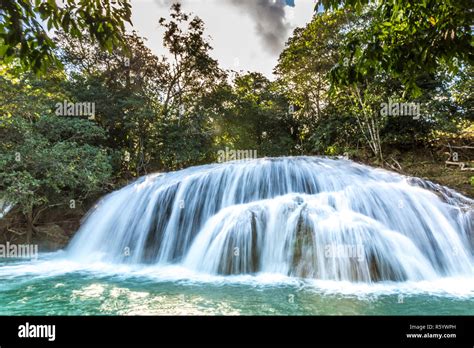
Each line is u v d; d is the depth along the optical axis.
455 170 12.68
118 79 17.27
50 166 9.50
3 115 9.17
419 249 6.33
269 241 6.18
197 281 5.52
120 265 7.42
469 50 3.07
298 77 19.19
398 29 3.56
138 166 16.64
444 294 4.55
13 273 6.52
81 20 3.51
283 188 9.71
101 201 10.60
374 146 15.64
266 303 4.13
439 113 13.84
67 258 8.52
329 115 18.84
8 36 2.90
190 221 8.45
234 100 20.03
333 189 9.15
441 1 3.15
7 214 10.74
